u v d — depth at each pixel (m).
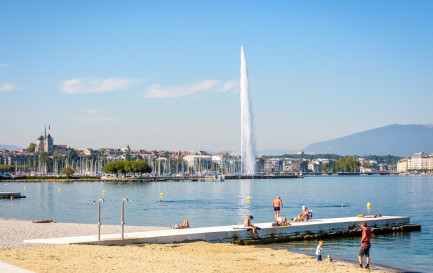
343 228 57.84
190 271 34.28
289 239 52.41
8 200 133.50
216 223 74.69
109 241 44.69
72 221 79.00
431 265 42.00
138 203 123.06
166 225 72.56
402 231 61.97
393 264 42.28
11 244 43.59
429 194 173.75
